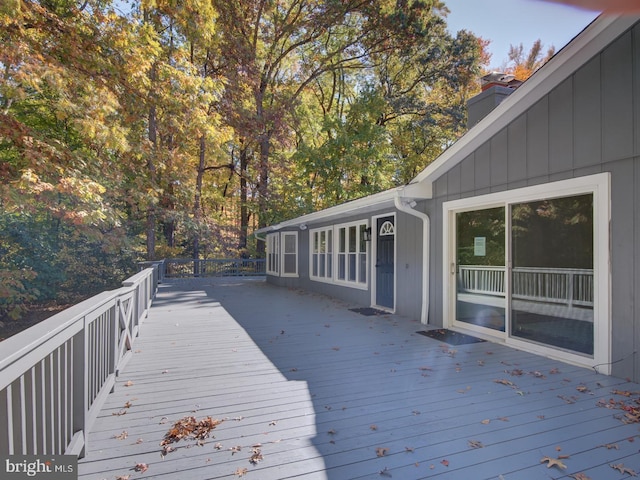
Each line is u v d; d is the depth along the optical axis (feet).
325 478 6.81
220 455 7.57
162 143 46.06
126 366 13.32
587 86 12.96
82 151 32.78
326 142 60.03
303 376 12.30
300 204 61.31
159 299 31.53
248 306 27.58
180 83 33.76
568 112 13.58
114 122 30.96
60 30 27.91
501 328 16.76
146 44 32.30
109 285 42.63
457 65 59.21
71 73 25.77
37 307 37.55
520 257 15.70
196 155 61.31
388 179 61.57
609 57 12.30
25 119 35.65
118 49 30.19
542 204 14.76
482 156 17.40
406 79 65.57
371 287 26.99
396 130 65.82
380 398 10.46
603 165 12.42
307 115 65.62
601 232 12.42
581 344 13.28
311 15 56.75
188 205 51.98
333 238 33.30
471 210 18.45
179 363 13.67
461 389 11.11
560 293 13.96
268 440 8.16
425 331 18.95
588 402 10.12
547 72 13.52
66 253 38.06
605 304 12.30
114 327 11.27
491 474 6.93
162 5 35.29
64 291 39.34
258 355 14.73
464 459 7.43
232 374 12.49
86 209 27.43
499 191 16.47
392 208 24.66
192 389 11.15
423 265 21.31
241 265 57.21
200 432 8.44
